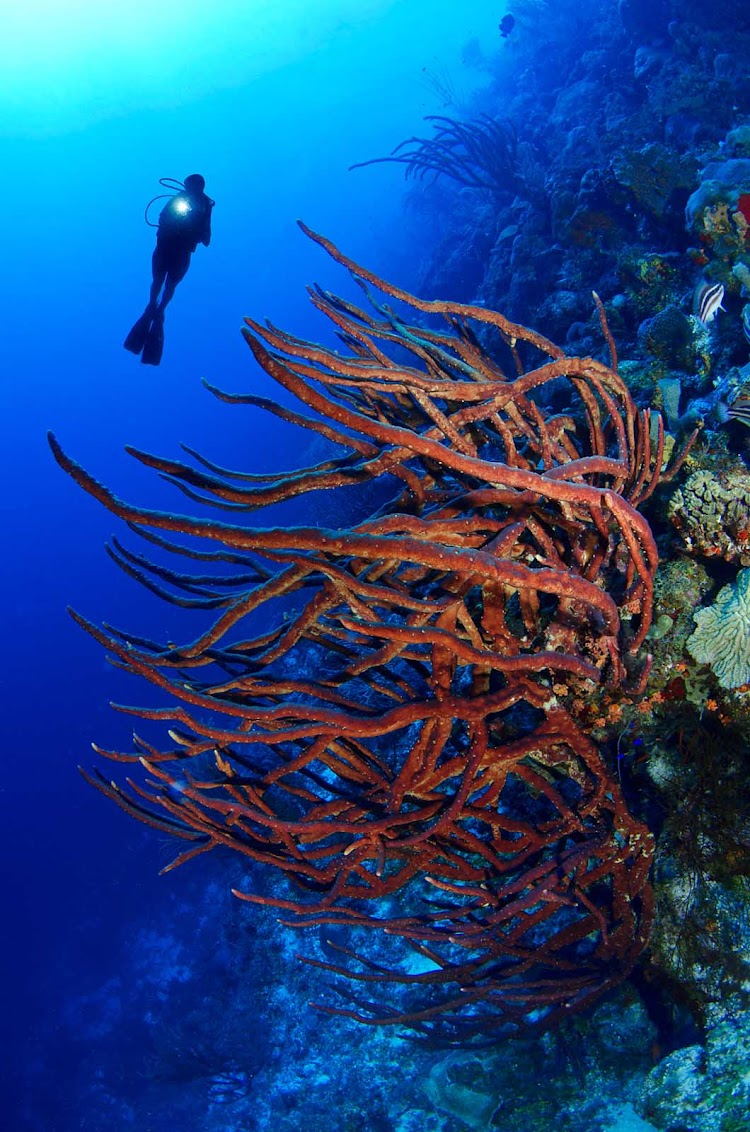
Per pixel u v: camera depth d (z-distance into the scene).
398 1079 6.44
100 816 20.16
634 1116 3.58
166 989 11.91
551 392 5.01
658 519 3.36
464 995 3.39
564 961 3.37
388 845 2.65
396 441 1.85
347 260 2.49
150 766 2.43
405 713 2.21
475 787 2.79
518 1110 4.07
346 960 6.73
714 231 5.03
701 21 9.95
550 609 3.11
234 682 2.44
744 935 3.11
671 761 3.11
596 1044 3.93
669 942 3.26
